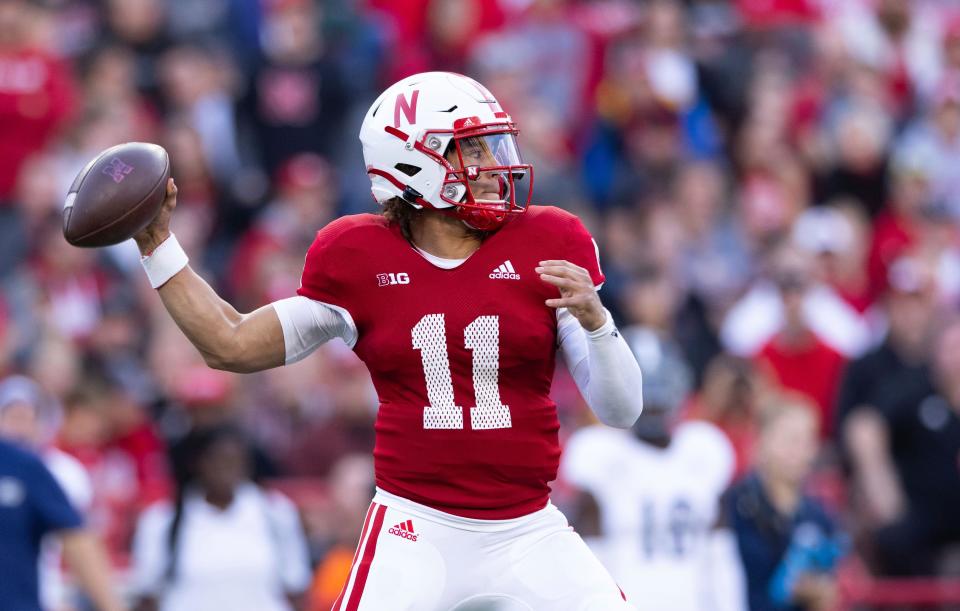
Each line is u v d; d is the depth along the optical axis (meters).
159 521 27.80
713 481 27.41
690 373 38.19
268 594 27.88
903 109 49.53
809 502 27.12
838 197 45.38
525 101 44.44
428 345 16.25
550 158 42.62
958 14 54.22
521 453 16.36
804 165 45.53
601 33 46.84
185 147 41.19
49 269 37.06
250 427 33.16
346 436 33.72
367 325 16.48
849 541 31.39
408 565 16.30
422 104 16.41
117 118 41.22
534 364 16.44
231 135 43.66
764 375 35.72
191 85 43.56
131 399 33.09
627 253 40.59
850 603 30.27
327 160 43.91
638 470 27.20
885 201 45.47
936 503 33.19
